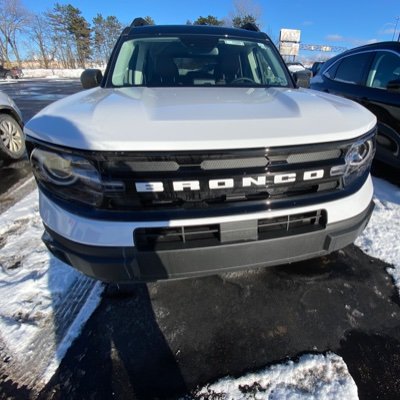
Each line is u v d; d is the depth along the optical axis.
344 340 1.55
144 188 1.17
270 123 1.22
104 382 1.37
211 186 1.18
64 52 52.22
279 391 1.32
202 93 1.78
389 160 3.22
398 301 1.78
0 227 2.60
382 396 1.30
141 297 1.81
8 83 21.48
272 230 1.37
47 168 1.28
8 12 46.47
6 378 1.38
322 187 1.37
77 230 1.28
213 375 1.39
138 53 2.41
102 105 1.42
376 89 3.36
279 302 1.76
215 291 1.84
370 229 2.47
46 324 1.65
